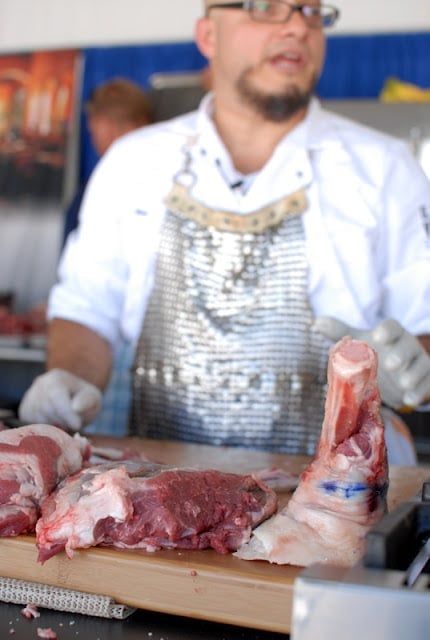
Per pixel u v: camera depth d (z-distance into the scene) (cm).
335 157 231
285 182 227
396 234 232
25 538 135
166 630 123
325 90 528
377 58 521
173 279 231
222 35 228
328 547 125
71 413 210
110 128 422
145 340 237
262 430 225
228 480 142
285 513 131
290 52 221
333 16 233
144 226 236
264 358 224
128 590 127
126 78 573
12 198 595
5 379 498
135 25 582
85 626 123
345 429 127
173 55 563
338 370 124
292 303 223
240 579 121
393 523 101
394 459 230
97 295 246
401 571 98
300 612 92
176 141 240
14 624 123
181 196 232
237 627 124
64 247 419
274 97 225
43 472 140
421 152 423
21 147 593
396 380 179
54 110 588
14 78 593
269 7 221
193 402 230
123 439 227
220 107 238
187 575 124
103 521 130
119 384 288
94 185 250
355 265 227
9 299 560
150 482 133
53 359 240
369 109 430
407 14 530
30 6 598
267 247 224
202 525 131
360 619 90
